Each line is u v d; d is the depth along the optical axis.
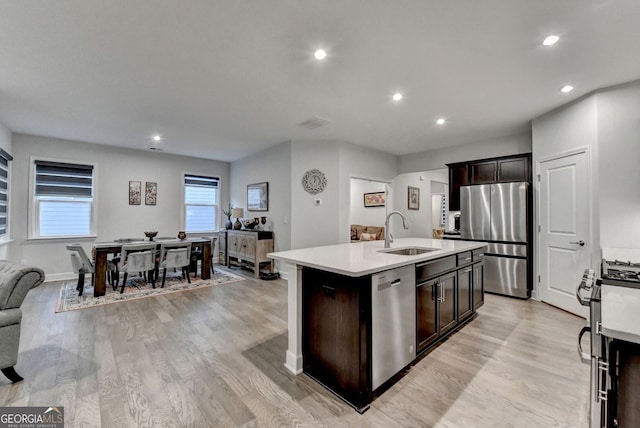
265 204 5.70
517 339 2.67
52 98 3.21
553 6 1.81
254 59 2.45
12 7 1.81
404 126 4.21
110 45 2.24
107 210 5.41
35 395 1.84
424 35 2.12
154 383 1.98
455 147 5.32
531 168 4.16
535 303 3.77
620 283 1.45
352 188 8.26
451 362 2.26
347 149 5.14
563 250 3.46
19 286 2.02
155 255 4.55
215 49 2.30
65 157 4.99
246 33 2.10
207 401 1.79
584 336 2.73
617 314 0.98
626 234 2.83
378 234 7.30
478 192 4.35
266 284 4.74
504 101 3.30
